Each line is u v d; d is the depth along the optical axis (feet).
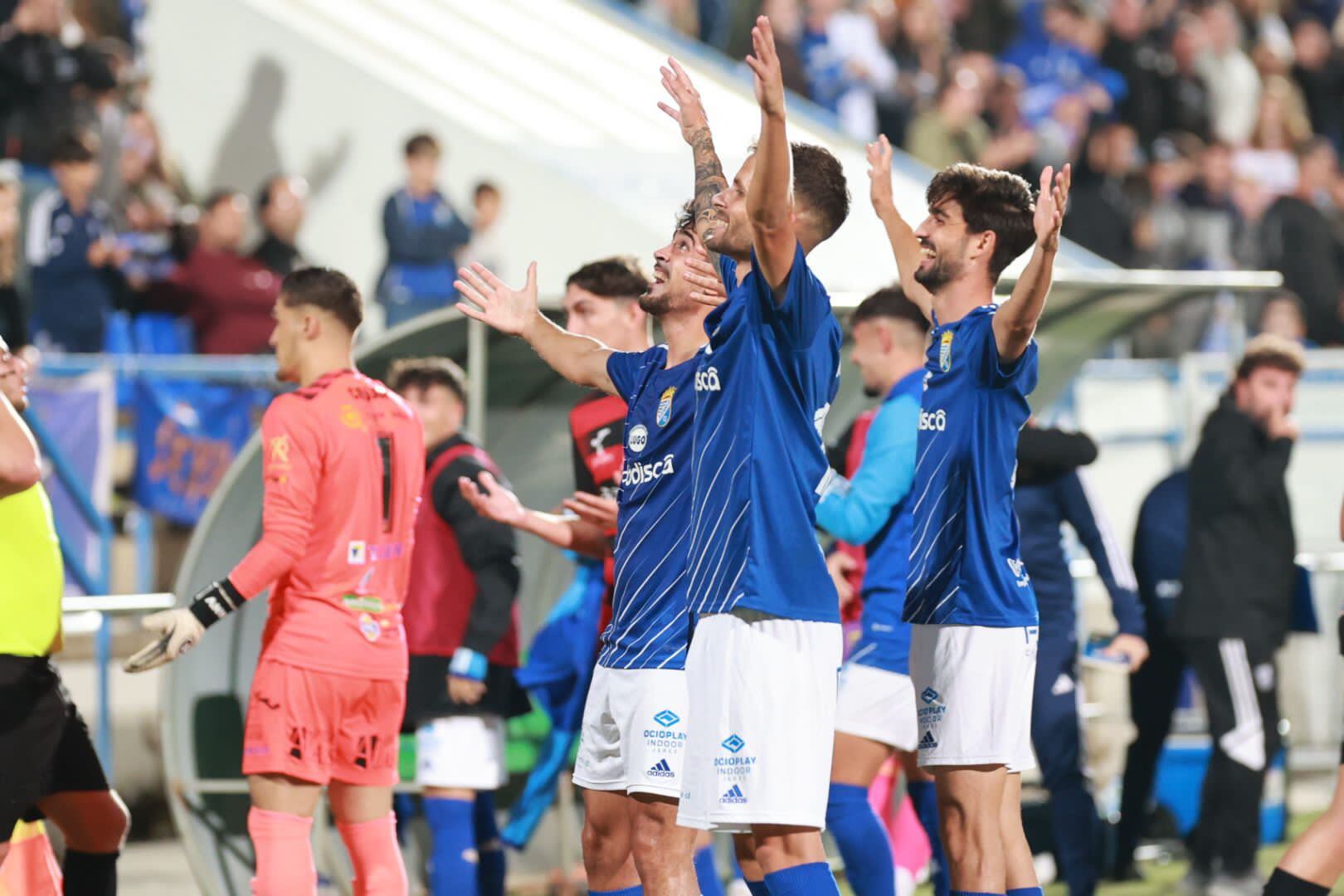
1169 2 181.47
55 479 90.53
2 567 51.31
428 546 64.54
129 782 87.71
